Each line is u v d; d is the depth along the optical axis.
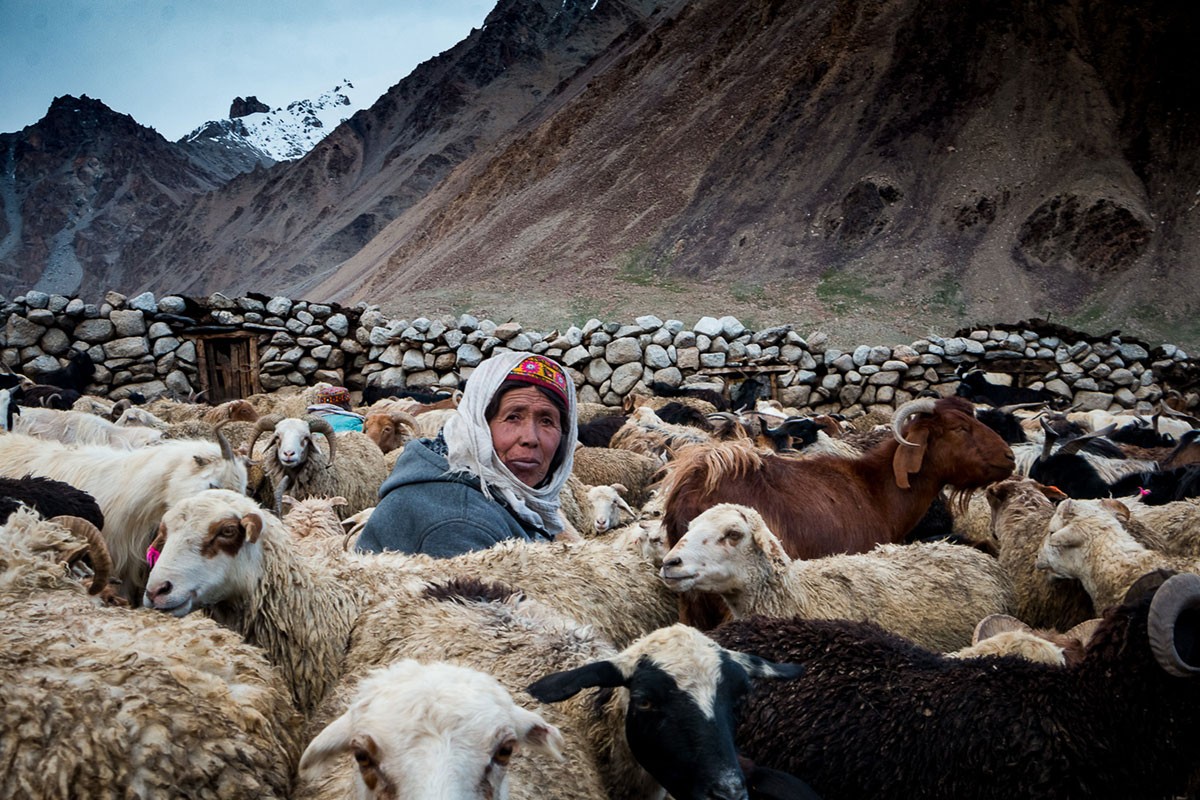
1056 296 66.00
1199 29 87.06
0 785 2.72
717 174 87.56
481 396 5.54
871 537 6.89
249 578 4.33
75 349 22.03
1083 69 87.31
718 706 3.57
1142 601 3.97
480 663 4.06
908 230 74.25
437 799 2.70
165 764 2.92
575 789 3.50
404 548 5.37
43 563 4.03
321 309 24.06
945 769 3.93
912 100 87.94
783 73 98.31
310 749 2.92
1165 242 69.44
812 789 3.85
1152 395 26.34
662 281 72.75
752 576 5.32
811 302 64.50
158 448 6.80
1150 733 3.88
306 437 9.63
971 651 4.66
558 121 120.19
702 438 12.59
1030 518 7.30
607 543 5.99
